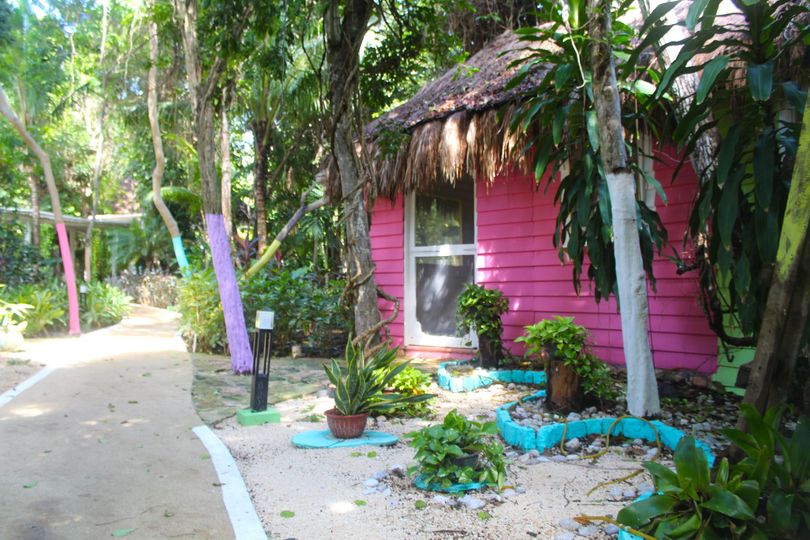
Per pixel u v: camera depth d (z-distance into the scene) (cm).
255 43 689
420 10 685
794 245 240
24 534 277
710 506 223
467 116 673
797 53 422
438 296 836
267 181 1820
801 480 232
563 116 452
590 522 282
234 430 477
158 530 283
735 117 433
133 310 1908
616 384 549
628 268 431
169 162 1955
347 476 360
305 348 927
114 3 1514
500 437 437
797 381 429
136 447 419
